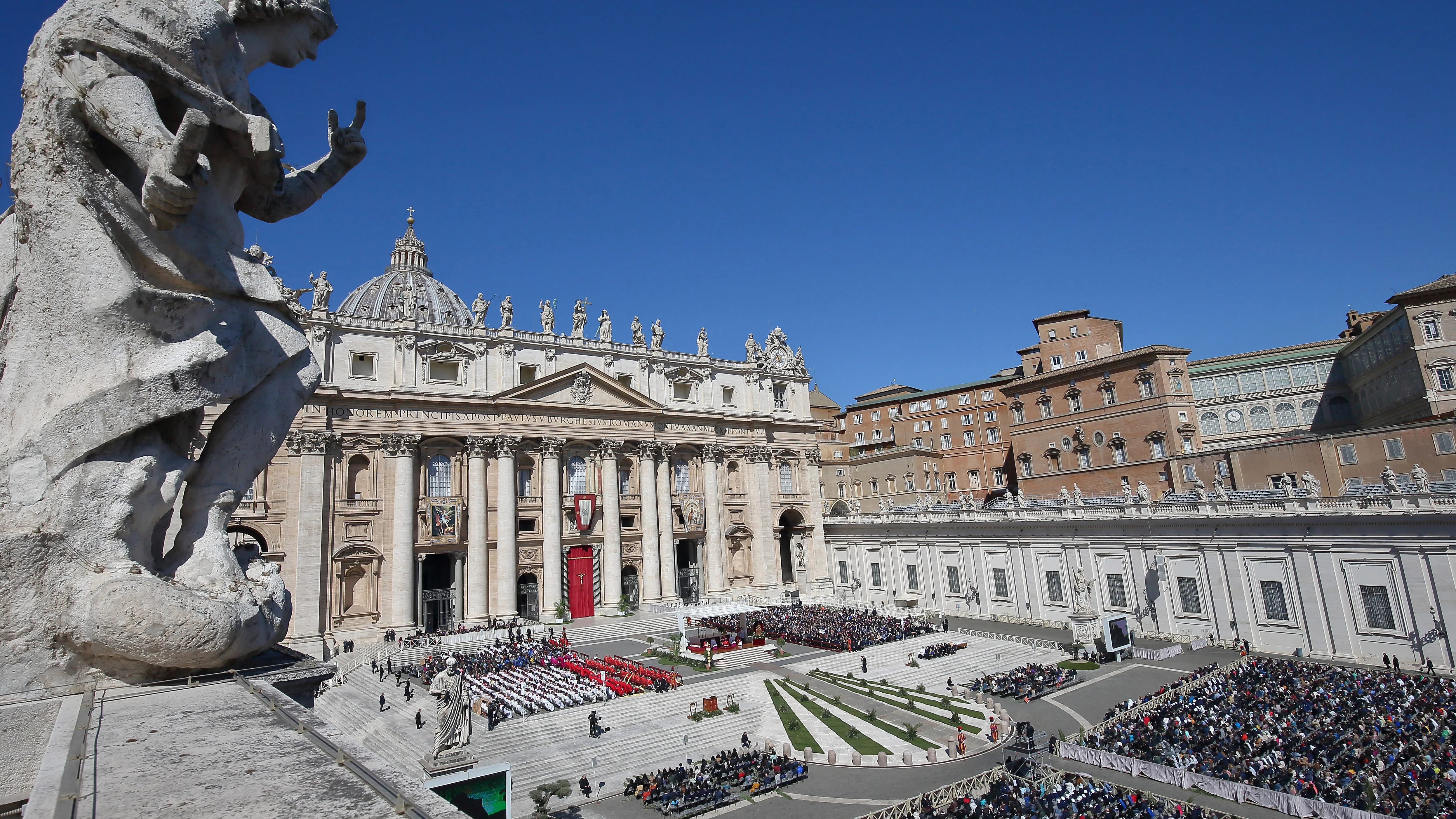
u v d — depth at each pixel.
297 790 8.91
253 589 15.20
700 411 82.25
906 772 33.47
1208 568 53.56
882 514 83.44
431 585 69.81
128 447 13.95
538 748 35.88
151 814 8.09
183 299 14.32
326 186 18.44
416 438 65.12
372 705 42.81
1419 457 54.34
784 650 56.12
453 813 8.22
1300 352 81.44
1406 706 33.66
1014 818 25.75
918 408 111.81
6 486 13.05
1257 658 47.69
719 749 37.59
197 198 15.09
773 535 86.31
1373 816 23.84
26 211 14.00
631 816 29.98
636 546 76.56
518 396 69.62
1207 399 84.44
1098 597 60.69
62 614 13.05
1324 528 47.41
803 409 91.88
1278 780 27.45
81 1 13.81
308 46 17.83
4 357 14.03
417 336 67.00
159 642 13.03
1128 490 74.25
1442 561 42.06
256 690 13.12
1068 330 88.00
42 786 8.98
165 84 14.16
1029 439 87.69
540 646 55.12
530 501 70.75
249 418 15.84
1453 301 59.62
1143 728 34.34
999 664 51.44
